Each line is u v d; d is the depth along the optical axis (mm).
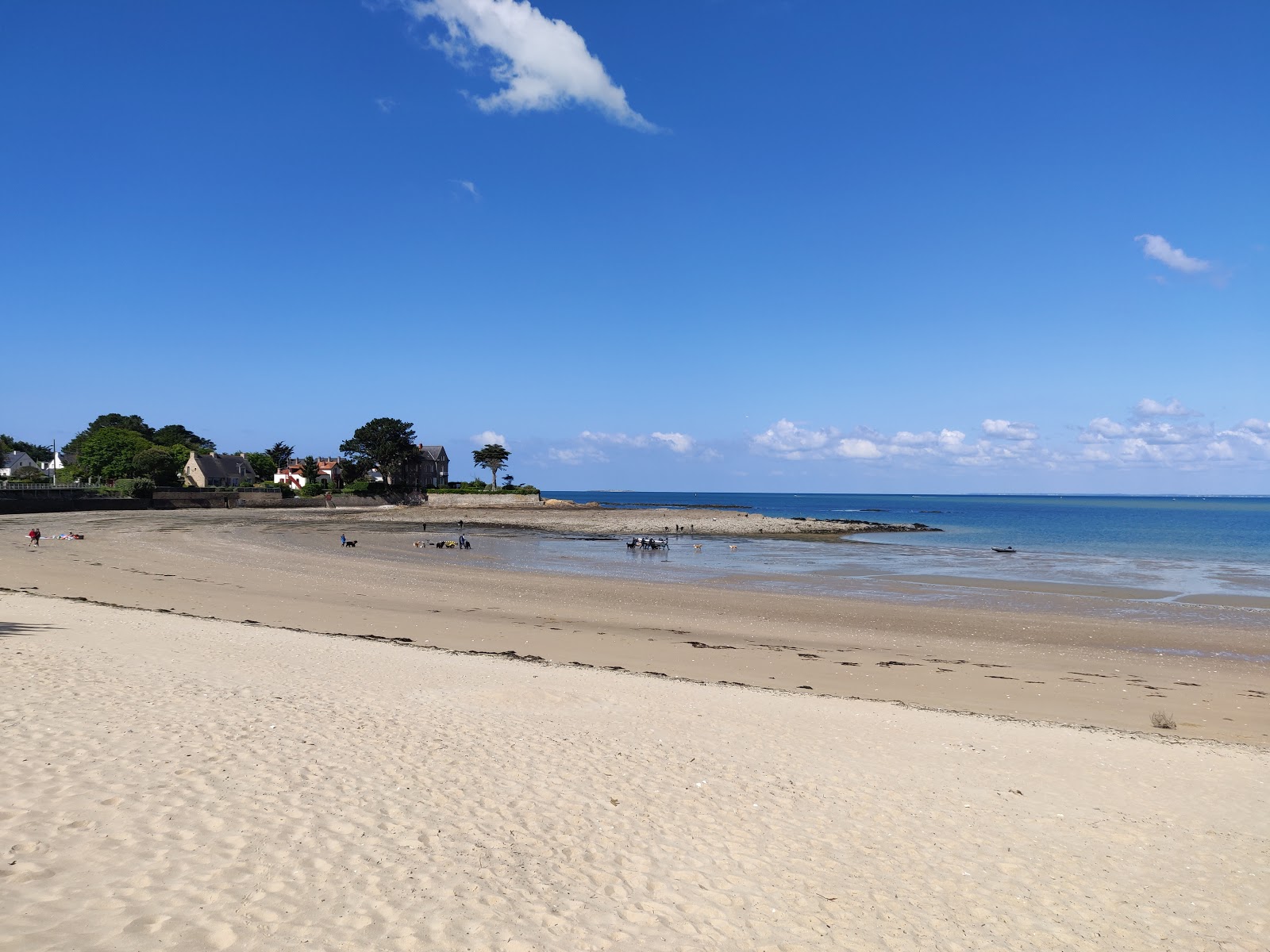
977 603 32562
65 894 5695
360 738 10445
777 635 24875
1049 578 42031
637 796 9234
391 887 6422
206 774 8461
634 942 6059
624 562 49719
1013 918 7031
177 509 98125
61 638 16359
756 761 11039
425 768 9469
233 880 6227
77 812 7129
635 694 15211
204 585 31656
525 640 22547
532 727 11891
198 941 5305
